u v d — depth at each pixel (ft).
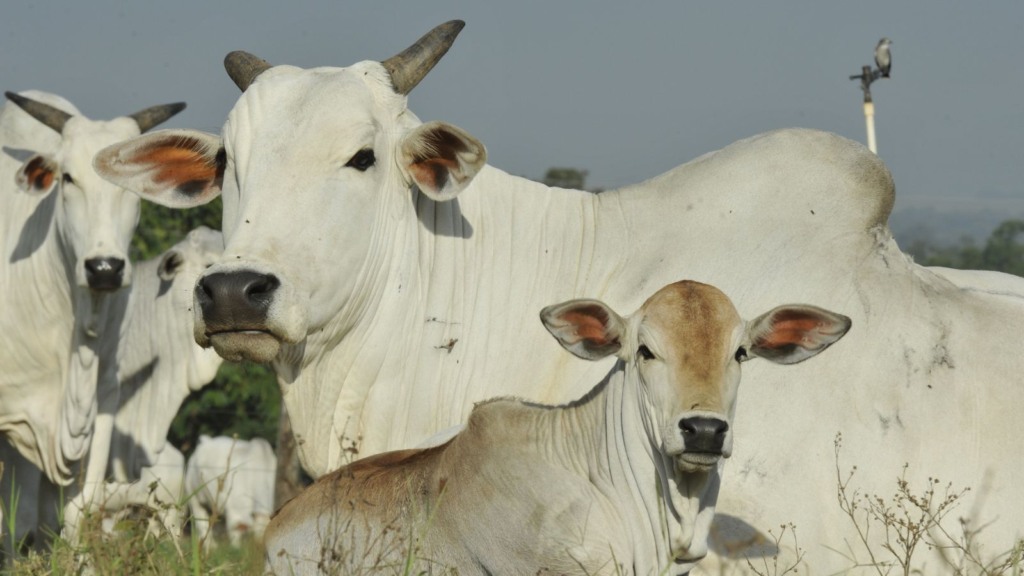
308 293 64.13
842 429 65.57
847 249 69.15
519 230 72.59
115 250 101.14
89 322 103.35
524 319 71.46
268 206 64.44
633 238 71.92
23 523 110.42
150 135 71.67
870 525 64.44
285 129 65.67
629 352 57.06
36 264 104.83
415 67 69.97
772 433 65.51
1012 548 64.39
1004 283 73.26
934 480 63.21
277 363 67.31
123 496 120.78
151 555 61.93
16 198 106.52
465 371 70.64
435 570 58.49
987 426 65.72
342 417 69.00
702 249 70.28
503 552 57.26
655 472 56.34
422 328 70.49
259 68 71.26
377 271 68.03
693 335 55.67
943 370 66.49
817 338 58.18
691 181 71.92
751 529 64.44
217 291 61.57
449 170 68.59
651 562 56.49
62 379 105.81
